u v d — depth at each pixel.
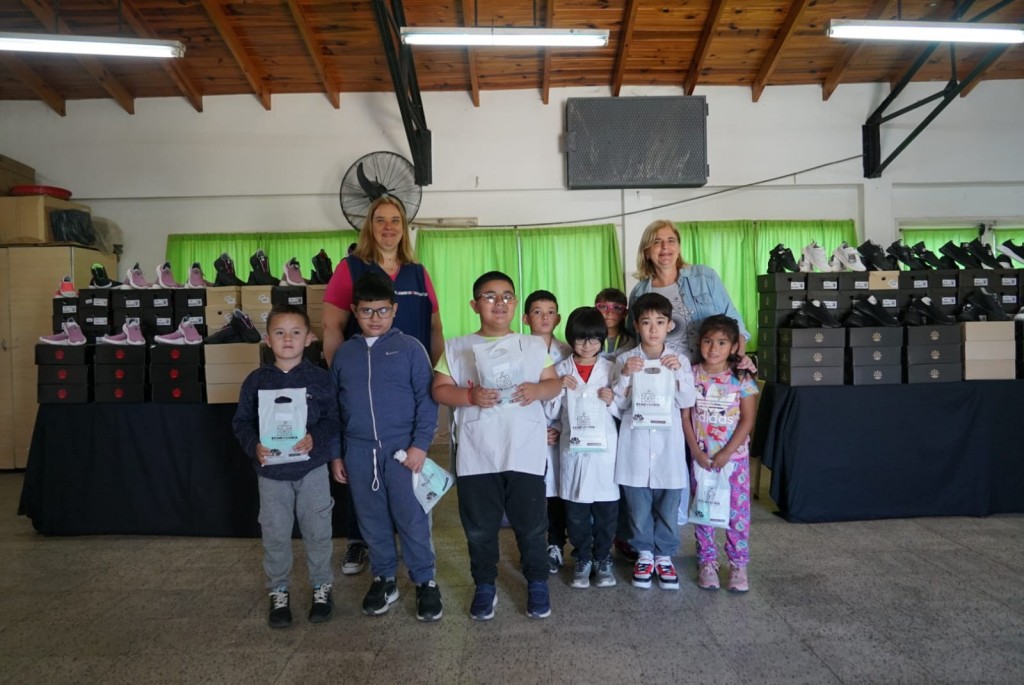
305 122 5.83
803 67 5.70
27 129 5.81
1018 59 5.62
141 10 4.93
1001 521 3.13
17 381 5.14
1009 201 6.02
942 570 2.51
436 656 1.91
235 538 3.11
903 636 1.97
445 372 2.22
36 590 2.48
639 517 2.36
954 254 3.76
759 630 2.03
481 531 2.15
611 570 2.42
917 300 3.40
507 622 2.12
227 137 5.84
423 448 2.19
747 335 2.63
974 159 5.90
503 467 2.11
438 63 5.51
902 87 5.57
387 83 5.73
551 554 2.56
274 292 3.42
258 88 5.61
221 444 3.10
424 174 5.69
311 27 5.10
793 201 6.02
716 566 2.38
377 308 2.21
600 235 5.93
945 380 3.26
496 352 2.12
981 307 3.37
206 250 5.91
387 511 2.23
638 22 5.18
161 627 2.15
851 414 3.17
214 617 2.22
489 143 5.88
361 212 5.62
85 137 5.82
